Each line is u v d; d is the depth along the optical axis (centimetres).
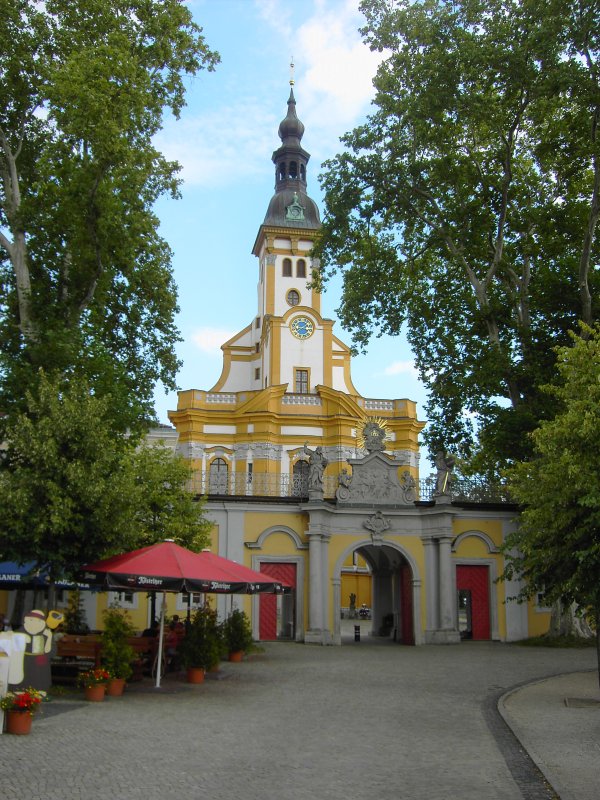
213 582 1659
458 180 2967
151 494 2509
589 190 3066
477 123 2872
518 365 2942
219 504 3162
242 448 5212
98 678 1486
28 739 1081
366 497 3219
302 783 884
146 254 2816
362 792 848
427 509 3195
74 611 2117
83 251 2436
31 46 2497
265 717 1335
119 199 2430
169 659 1961
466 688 1750
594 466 1527
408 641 3131
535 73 2606
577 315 2906
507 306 3034
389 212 3106
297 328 5772
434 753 1055
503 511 3262
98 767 932
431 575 3155
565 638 2970
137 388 2802
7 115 2638
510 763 996
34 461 1694
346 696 1608
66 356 2272
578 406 1586
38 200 2452
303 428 5250
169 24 2642
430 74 2748
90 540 1756
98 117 2261
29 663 1395
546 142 2755
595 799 802
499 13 2694
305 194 6506
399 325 3272
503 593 3197
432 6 2886
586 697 1589
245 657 2458
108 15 2542
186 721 1278
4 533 1673
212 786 860
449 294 3312
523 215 3047
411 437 5553
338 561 3153
